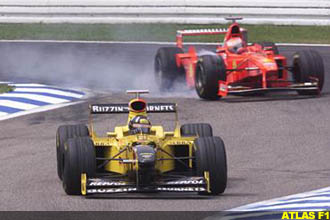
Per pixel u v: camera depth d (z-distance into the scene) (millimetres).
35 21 114125
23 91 68812
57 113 59281
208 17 110375
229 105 61531
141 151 34594
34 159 44750
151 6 111250
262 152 46562
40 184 38312
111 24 112812
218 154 35375
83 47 97875
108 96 67312
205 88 63062
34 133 52344
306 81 64375
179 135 39562
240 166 42906
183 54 70000
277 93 67250
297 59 65000
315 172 40906
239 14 109625
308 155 45469
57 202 33969
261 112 58625
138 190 34438
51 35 107312
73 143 35375
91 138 37281
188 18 110688
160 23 111188
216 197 35094
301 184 37812
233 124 54812
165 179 36125
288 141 49438
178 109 60344
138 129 37656
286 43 99750
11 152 46781
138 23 111688
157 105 39812
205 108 60500
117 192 34875
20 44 101125
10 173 41188
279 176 40031
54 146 48281
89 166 35000
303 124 54531
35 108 61219
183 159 39219
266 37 103188
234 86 65750
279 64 66375
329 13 108938
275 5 109250
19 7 114625
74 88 71750
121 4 112062
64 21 113562
